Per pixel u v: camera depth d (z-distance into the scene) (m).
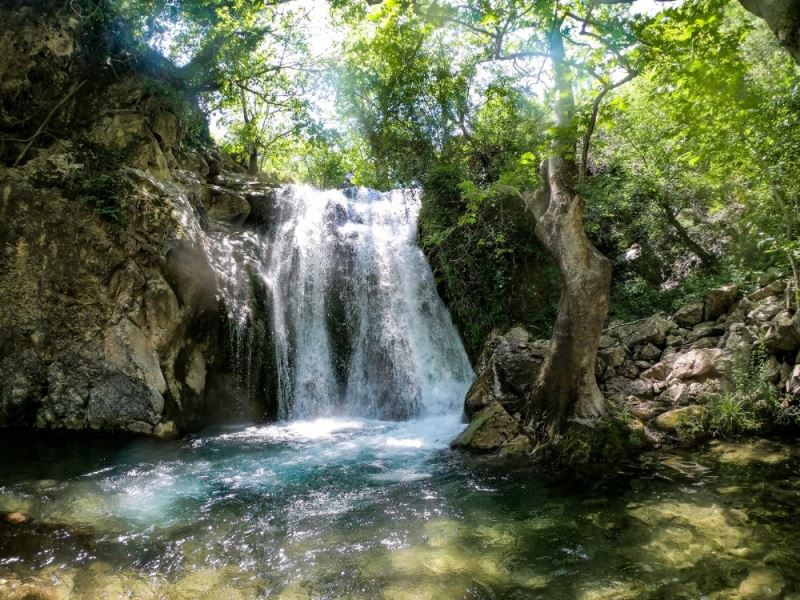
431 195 13.12
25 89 9.33
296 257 11.68
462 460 7.36
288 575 4.35
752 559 4.36
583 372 7.39
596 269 7.22
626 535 4.90
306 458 7.58
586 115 6.41
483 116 14.27
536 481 6.40
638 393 8.45
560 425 7.41
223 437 8.75
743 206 11.37
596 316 7.25
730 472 6.31
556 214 7.47
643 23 5.18
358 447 8.16
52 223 8.84
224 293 9.92
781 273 9.18
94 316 8.91
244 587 4.16
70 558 4.57
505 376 8.75
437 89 14.62
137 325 8.89
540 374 7.81
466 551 4.72
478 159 13.55
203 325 9.64
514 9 5.45
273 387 10.34
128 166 9.88
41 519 5.34
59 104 9.53
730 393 8.00
